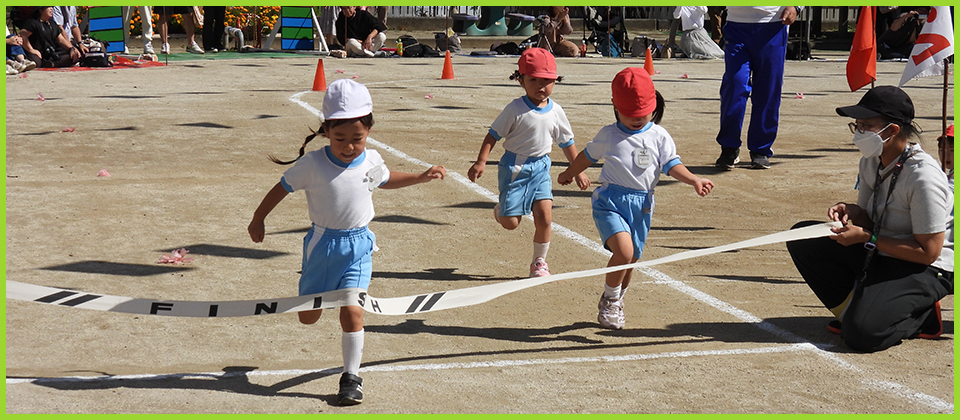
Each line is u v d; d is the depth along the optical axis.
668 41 34.72
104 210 9.94
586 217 10.26
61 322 6.54
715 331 6.72
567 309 7.23
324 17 35.06
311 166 5.41
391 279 7.89
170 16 35.69
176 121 16.05
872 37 12.13
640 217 6.72
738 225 10.02
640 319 6.98
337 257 5.52
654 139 6.67
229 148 13.82
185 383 5.54
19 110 16.91
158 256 8.31
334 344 6.32
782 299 7.50
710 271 8.27
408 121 16.84
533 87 7.88
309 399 5.34
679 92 22.53
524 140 7.91
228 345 6.24
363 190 5.48
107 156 12.97
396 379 5.70
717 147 15.15
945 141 7.09
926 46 9.09
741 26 12.84
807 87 24.66
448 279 7.95
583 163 6.89
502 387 5.59
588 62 31.58
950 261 6.68
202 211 10.04
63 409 5.09
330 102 5.28
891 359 6.16
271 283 7.64
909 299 6.25
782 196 11.52
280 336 6.45
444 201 10.88
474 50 37.88
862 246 6.48
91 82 22.17
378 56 33.59
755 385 5.68
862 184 6.57
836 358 6.17
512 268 8.36
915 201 6.16
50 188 10.91
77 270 7.79
